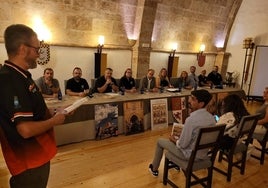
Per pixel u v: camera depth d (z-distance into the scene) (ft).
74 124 11.21
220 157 10.46
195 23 24.02
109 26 18.62
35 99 3.68
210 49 27.22
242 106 8.95
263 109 10.62
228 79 26.17
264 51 24.76
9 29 3.45
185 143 7.16
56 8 15.70
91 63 18.69
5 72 3.41
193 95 7.33
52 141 4.08
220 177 9.17
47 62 16.19
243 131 8.48
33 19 15.03
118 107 12.50
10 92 3.35
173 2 20.92
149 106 13.91
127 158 10.31
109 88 14.51
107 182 8.32
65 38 16.78
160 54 22.88
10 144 3.59
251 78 25.72
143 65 20.80
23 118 3.34
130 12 19.26
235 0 25.52
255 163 10.58
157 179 8.70
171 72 23.53
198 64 26.48
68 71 17.54
